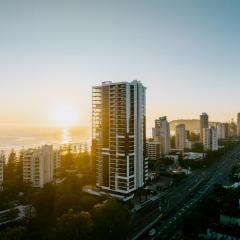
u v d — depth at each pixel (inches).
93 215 4190.5
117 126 6284.5
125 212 4328.3
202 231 4411.9
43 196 5629.9
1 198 5846.5
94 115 6958.7
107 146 6510.8
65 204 5236.2
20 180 7322.8
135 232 4633.4
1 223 4763.8
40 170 7273.6
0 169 7234.3
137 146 6569.9
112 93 6392.7
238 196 5708.7
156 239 4352.9
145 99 6983.3
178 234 4510.3
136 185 6540.4
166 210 5777.6
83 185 7190.0
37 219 4987.7
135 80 6530.5
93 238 3809.1
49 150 7775.6
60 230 3690.9
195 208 5767.7
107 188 6486.2
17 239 3666.3
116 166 6294.3
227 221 4596.5
